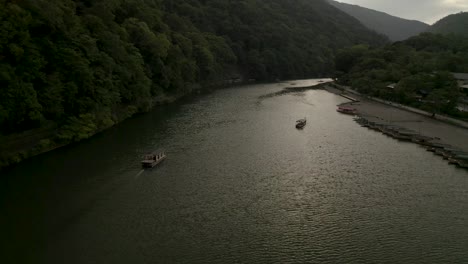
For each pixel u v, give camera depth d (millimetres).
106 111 93688
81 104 83125
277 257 40281
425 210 50281
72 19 85750
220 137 85625
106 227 46156
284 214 49469
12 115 64562
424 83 121875
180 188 57344
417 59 159625
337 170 65000
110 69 94812
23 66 68438
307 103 136000
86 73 82062
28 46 69625
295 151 75562
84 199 53344
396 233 44625
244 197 54406
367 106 125062
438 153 72875
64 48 79375
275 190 56812
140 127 94375
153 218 48406
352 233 44750
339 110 118438
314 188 57531
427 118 103812
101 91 90250
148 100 118562
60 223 46906
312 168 65938
